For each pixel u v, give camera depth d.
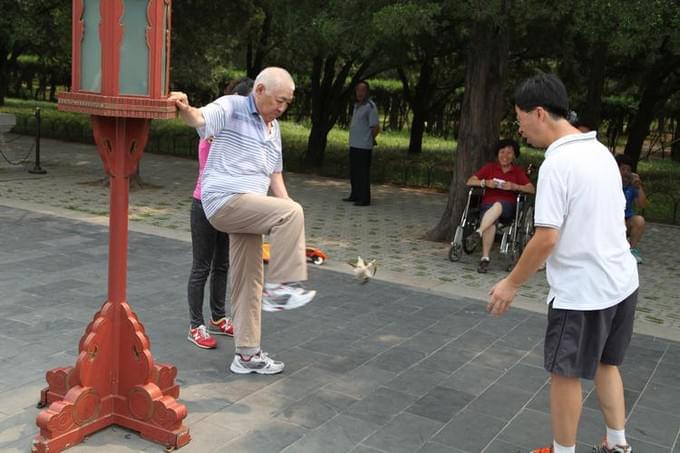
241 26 14.77
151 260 6.88
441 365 4.67
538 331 5.51
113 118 3.27
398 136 27.50
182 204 10.41
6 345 4.51
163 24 3.20
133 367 3.44
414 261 7.79
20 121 20.80
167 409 3.35
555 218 2.97
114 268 3.42
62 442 3.26
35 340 4.62
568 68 15.48
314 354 4.73
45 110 27.00
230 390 4.08
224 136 3.82
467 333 5.36
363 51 10.08
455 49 13.93
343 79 15.73
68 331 4.81
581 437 3.77
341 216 10.40
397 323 5.49
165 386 3.56
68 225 8.21
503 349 5.05
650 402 4.30
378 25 7.41
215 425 3.64
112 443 3.37
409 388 4.27
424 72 19.42
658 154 25.64
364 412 3.90
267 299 3.70
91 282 5.97
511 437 3.71
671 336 5.67
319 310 5.70
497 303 3.15
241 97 3.89
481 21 7.75
